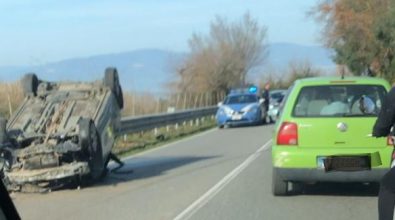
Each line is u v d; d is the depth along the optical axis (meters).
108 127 13.86
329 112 9.88
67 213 9.81
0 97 25.91
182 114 30.83
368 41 46.16
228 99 31.91
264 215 9.16
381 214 5.88
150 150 20.45
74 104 13.78
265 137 23.56
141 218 9.25
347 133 9.70
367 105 8.42
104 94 14.13
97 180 13.31
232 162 15.95
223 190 11.59
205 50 63.50
